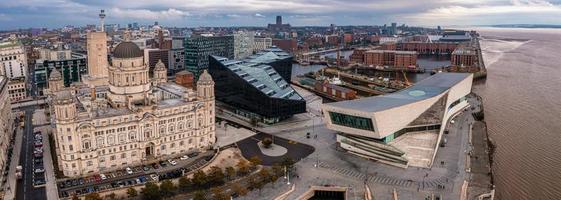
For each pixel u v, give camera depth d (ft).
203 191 644.27
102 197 641.40
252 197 650.43
